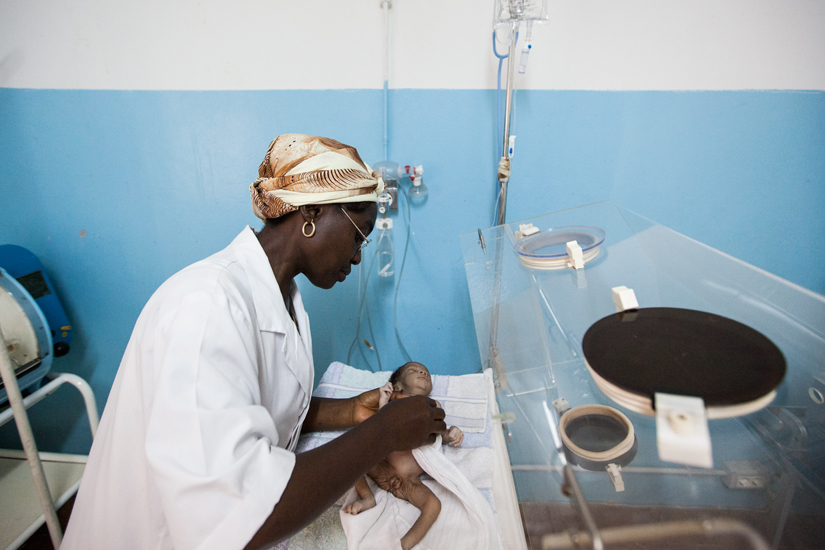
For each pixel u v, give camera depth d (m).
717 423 0.48
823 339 0.61
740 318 0.67
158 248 1.47
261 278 0.75
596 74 1.27
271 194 0.71
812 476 0.46
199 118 1.34
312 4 1.25
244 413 0.54
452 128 1.33
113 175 1.39
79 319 1.53
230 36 1.28
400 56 1.28
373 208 0.81
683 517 0.48
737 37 1.22
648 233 0.99
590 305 0.76
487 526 0.73
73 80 1.32
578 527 0.51
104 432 0.71
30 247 1.46
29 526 1.22
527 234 1.05
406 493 0.87
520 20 1.04
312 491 0.54
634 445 0.53
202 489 0.48
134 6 1.26
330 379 1.24
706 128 1.30
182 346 0.55
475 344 1.54
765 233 1.39
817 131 1.28
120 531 0.67
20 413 1.00
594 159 1.35
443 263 1.46
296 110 1.34
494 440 0.93
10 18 1.26
